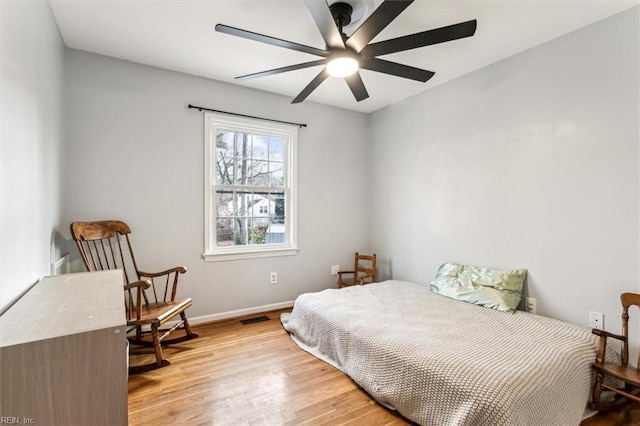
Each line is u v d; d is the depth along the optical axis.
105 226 2.54
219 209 3.25
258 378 2.09
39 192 1.72
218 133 3.25
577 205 2.21
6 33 1.24
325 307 2.58
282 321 3.10
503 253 2.67
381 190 4.02
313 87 2.29
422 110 3.42
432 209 3.33
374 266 3.77
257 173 3.47
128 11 2.02
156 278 2.87
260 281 3.42
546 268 2.38
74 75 2.52
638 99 1.92
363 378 1.96
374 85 3.23
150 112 2.83
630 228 1.96
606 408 1.74
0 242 1.17
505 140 2.64
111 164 2.67
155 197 2.86
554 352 1.74
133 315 2.29
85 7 1.97
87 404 0.95
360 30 1.57
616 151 2.01
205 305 3.11
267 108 3.42
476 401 1.40
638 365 1.75
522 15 2.02
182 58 2.68
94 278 1.70
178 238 2.97
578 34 2.18
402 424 1.67
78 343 0.94
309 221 3.74
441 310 2.47
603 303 2.08
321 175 3.82
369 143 4.19
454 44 2.40
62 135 2.38
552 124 2.33
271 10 1.99
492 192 2.75
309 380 2.07
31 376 0.89
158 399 1.85
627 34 1.95
